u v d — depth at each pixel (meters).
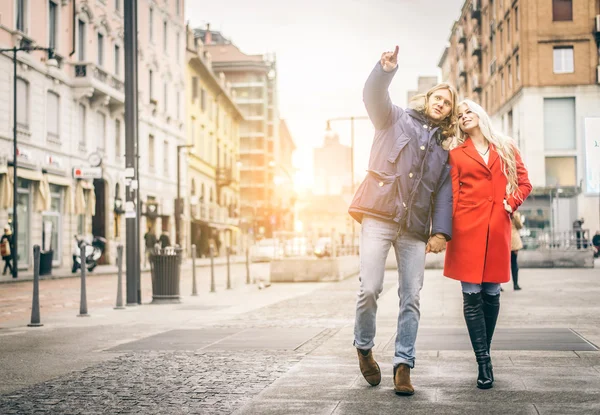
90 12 35.03
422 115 4.95
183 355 6.42
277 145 102.56
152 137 45.12
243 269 31.88
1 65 27.08
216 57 98.06
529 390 4.52
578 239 26.70
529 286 15.17
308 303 12.09
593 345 6.32
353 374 5.27
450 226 4.80
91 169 19.22
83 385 5.15
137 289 12.62
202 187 60.25
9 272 27.05
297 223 139.62
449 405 4.18
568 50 42.25
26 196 29.27
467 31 65.81
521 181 4.96
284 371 5.52
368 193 4.78
